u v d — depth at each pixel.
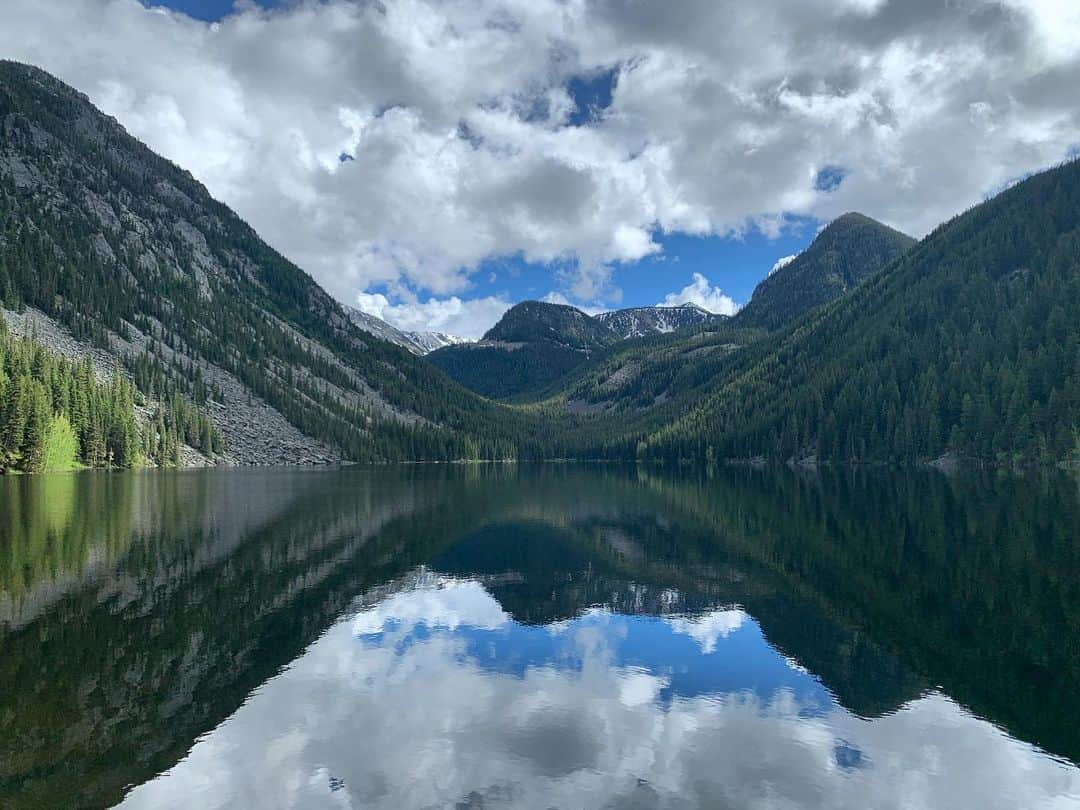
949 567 34.22
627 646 23.14
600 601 29.45
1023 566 33.91
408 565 37.09
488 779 13.70
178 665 20.56
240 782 13.40
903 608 27.19
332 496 78.06
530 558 39.50
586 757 14.77
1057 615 25.56
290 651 22.17
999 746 15.38
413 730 16.11
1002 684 19.09
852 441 156.25
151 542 41.91
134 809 12.32
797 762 14.58
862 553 39.00
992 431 119.88
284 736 15.66
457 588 31.84
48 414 113.75
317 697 18.22
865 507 62.22
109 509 57.94
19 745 14.95
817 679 19.75
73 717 16.53
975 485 83.75
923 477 102.88
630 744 15.45
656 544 44.44
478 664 21.20
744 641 23.50
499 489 93.81
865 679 19.69
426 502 72.94
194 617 25.80
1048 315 141.50
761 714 17.23
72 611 26.14
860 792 13.27
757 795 13.13
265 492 81.44
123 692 18.23
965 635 23.48
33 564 34.50
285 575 33.88
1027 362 122.12
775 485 97.06
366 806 12.53
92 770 13.84
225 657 21.45
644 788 13.37
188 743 15.20
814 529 49.28
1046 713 17.12
